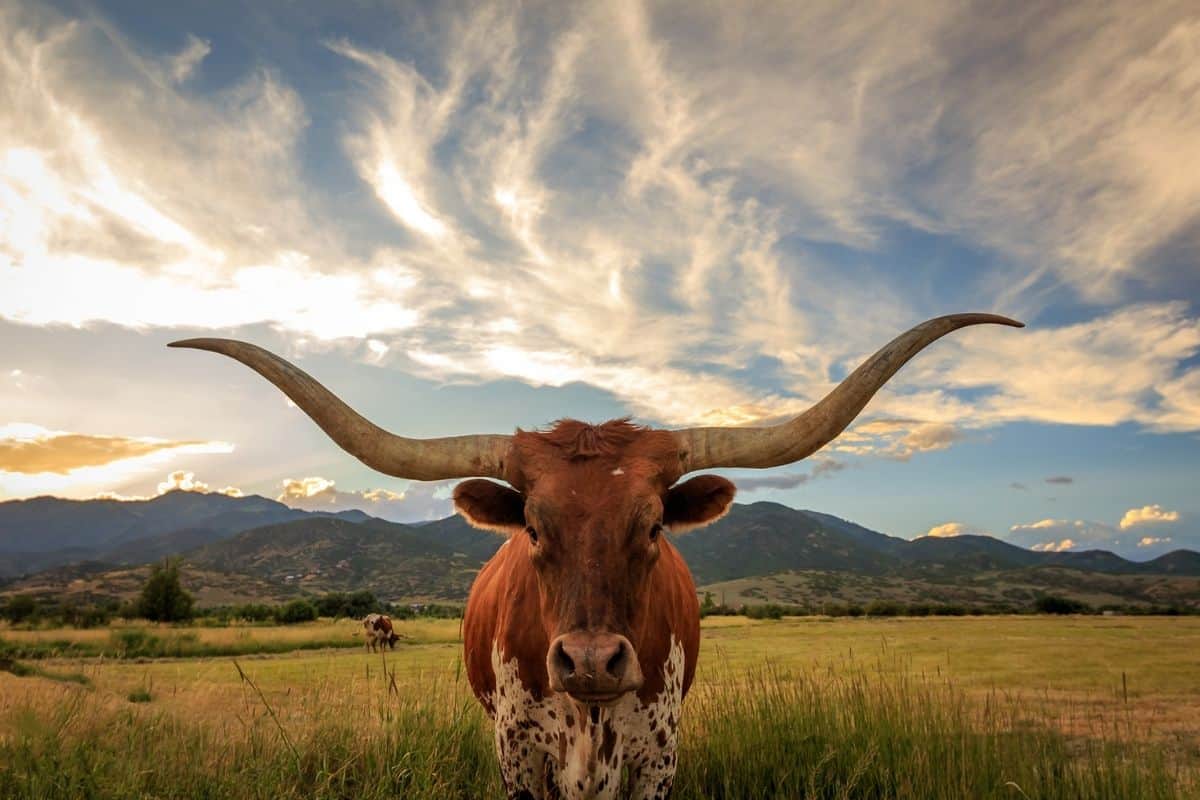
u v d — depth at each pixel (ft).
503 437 12.80
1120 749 23.91
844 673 31.78
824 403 11.85
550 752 13.82
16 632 104.63
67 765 18.70
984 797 19.07
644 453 11.84
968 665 59.98
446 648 98.68
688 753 22.21
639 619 10.91
